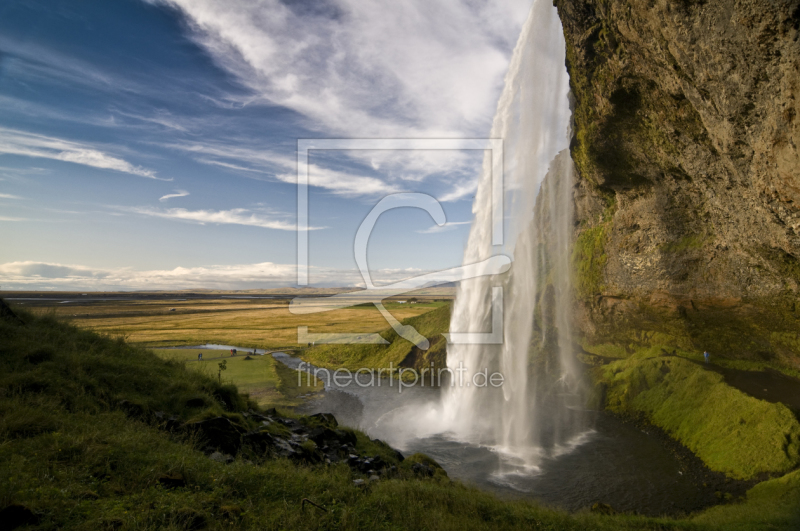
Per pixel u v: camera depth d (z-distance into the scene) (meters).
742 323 25.94
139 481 7.75
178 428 11.08
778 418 18.97
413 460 16.61
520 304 40.97
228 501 7.93
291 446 12.74
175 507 7.10
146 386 13.18
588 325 39.09
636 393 28.67
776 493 15.21
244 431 12.30
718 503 16.38
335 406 32.16
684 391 25.58
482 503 11.01
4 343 12.29
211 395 14.34
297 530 7.32
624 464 20.62
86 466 7.70
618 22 20.17
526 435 24.92
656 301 30.64
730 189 20.27
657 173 26.86
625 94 23.25
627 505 16.66
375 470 13.12
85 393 11.22
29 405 9.49
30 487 6.63
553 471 20.00
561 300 42.56
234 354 50.16
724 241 24.41
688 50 16.12
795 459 16.92
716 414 22.17
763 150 15.13
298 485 9.23
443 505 10.12
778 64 12.80
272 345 58.25
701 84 16.61
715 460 19.58
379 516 8.62
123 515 6.55
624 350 35.72
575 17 24.78
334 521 8.01
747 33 13.20
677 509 16.14
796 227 16.61
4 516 5.74
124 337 17.69
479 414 29.45
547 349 38.94
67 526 6.02
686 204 26.67
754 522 12.00
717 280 25.98
